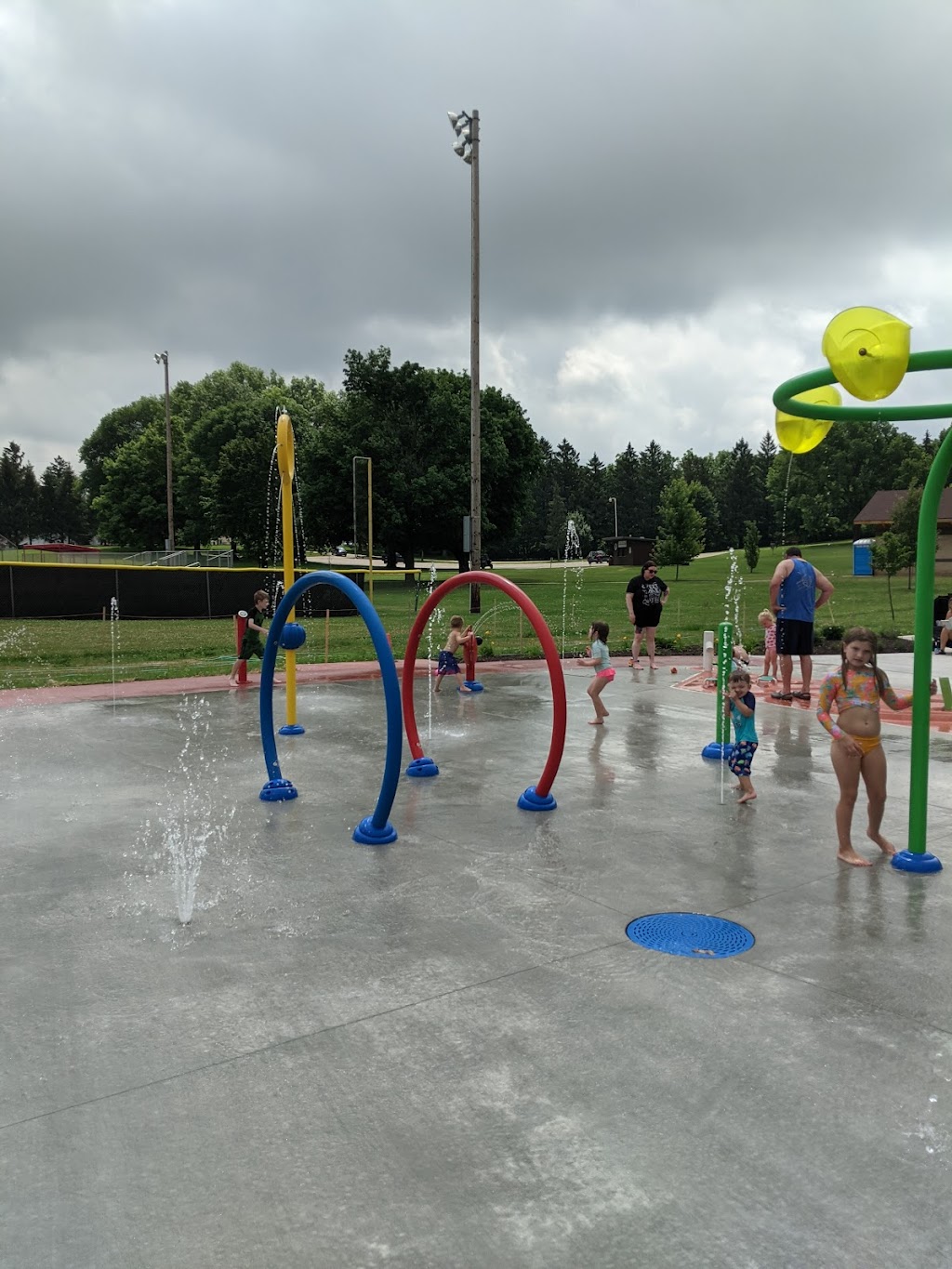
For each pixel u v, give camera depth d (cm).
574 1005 346
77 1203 237
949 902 455
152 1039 322
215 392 8431
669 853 536
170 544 5172
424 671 1413
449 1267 214
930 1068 300
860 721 515
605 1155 255
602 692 1186
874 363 388
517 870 505
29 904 457
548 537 10381
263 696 679
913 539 3044
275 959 389
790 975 371
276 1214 233
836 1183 243
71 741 874
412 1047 315
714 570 5775
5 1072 301
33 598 2592
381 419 4969
